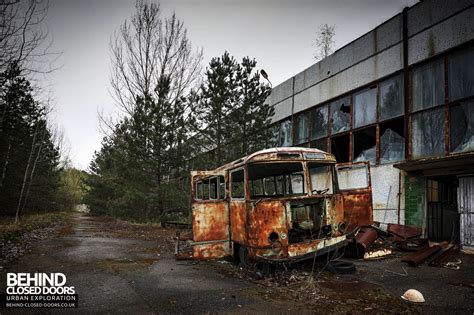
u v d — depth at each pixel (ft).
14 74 40.78
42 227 65.10
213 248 28.71
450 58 36.45
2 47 38.50
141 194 66.90
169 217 66.08
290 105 63.10
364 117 47.16
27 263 28.94
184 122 65.10
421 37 39.32
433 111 37.78
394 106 42.68
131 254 34.01
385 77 43.83
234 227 27.50
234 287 20.98
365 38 47.26
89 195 129.49
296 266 24.29
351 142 48.91
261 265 23.95
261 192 31.04
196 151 64.95
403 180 39.96
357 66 48.39
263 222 22.62
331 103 53.67
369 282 21.45
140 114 66.23
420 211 37.55
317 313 16.12
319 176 26.14
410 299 17.71
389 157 43.11
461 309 16.22
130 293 19.77
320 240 23.50
